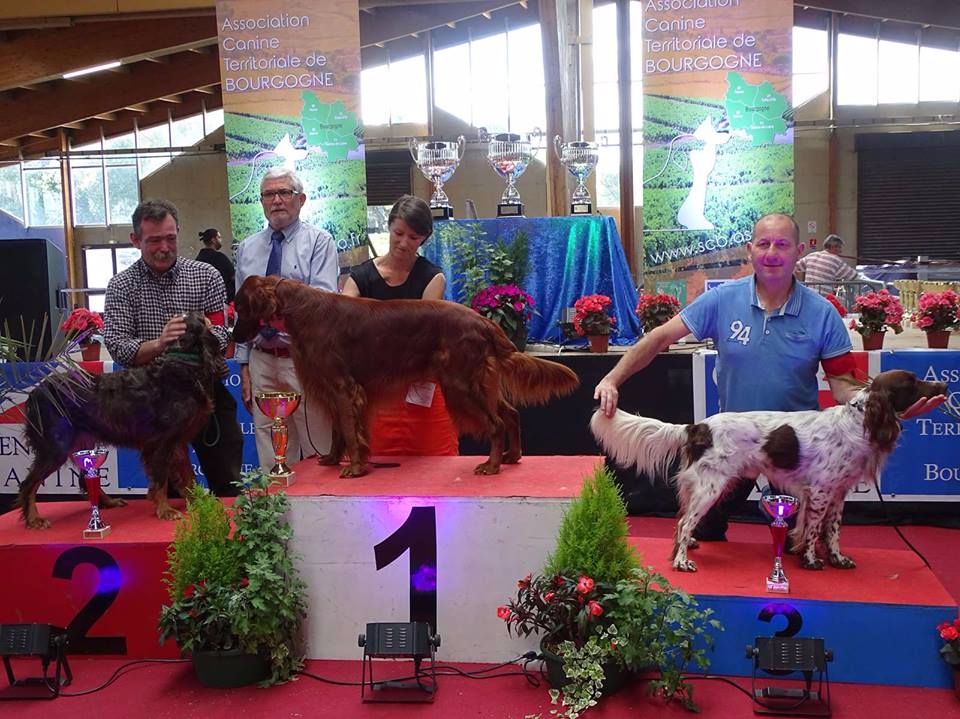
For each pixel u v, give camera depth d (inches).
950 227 708.0
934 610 112.7
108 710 116.3
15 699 119.6
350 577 127.2
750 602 116.3
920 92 704.4
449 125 723.4
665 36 272.8
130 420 138.8
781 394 130.7
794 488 124.2
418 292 154.7
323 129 310.3
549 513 122.1
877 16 646.5
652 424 128.1
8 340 139.4
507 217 234.1
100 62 465.1
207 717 113.6
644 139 278.8
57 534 135.9
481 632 125.5
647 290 285.7
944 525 197.0
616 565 116.6
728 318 133.6
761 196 275.4
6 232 776.9
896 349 202.4
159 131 770.2
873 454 119.4
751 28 268.7
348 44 306.5
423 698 115.5
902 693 112.7
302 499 127.0
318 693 119.0
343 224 314.5
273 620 120.6
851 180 720.3
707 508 123.8
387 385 131.4
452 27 706.8
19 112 596.4
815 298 131.3
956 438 193.8
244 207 315.0
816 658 108.4
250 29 307.0
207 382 143.3
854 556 130.6
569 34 496.1
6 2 430.6
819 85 708.7
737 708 111.0
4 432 217.6
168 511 142.9
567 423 211.2
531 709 112.6
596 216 230.1
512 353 131.6
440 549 125.1
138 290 156.8
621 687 116.4
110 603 132.0
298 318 129.7
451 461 144.9
